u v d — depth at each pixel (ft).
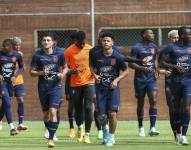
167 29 158.71
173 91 97.19
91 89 103.19
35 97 157.69
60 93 93.66
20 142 102.99
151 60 116.78
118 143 99.25
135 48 116.57
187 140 104.37
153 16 158.40
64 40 159.53
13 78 116.06
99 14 157.48
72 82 104.47
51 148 91.81
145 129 132.46
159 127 135.54
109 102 94.32
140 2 157.99
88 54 104.37
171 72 97.19
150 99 115.96
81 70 103.91
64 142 101.81
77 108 104.12
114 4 157.99
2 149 91.09
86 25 158.20
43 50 93.66
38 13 157.99
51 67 93.20
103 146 94.22
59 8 158.40
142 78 116.16
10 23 158.81
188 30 95.55
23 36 159.22
